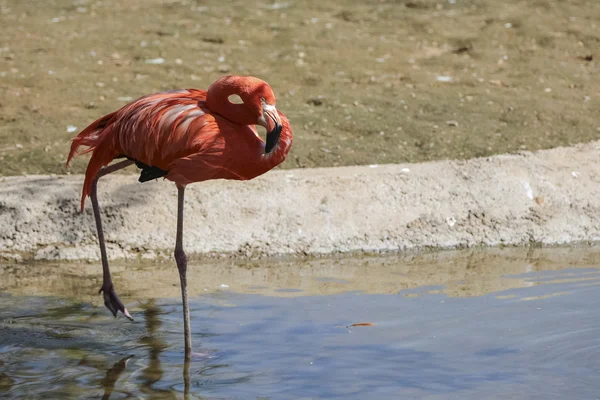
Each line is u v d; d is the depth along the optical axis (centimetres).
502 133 1425
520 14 2173
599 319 831
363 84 1708
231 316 871
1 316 876
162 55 1856
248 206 1134
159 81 1689
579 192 1199
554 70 1805
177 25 2086
